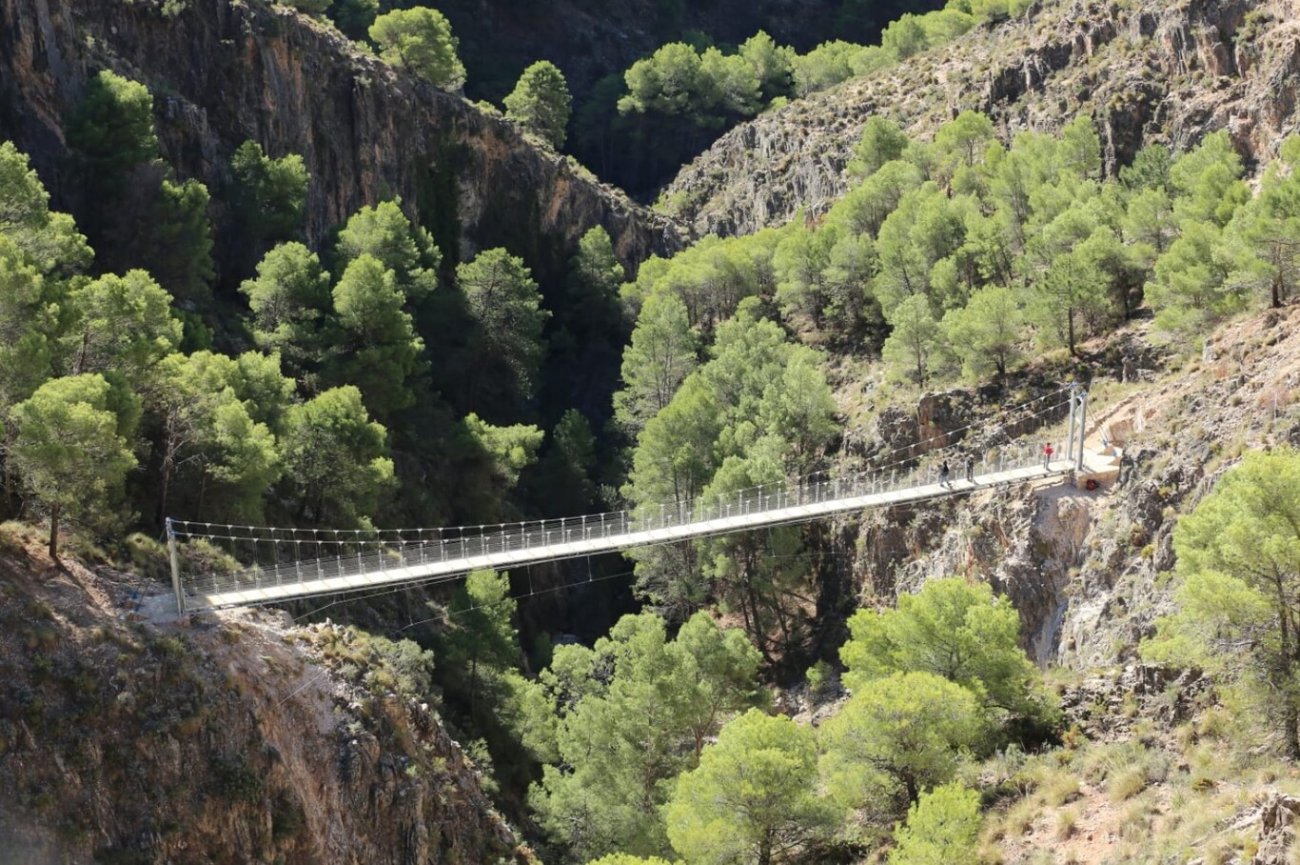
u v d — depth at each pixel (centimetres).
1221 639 6025
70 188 12306
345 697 7875
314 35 16212
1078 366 10825
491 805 8544
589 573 12825
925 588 7500
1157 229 11275
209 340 11088
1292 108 12631
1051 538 8906
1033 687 7244
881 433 11619
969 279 12888
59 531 7769
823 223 15762
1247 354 8806
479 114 17738
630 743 8506
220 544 9012
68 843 6581
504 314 14588
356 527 10400
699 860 6494
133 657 7138
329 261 14500
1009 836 6056
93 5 14112
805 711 10269
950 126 15525
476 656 9662
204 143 14100
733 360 13312
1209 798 5716
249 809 7081
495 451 12719
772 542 11006
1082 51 15450
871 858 6334
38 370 7569
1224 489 6272
